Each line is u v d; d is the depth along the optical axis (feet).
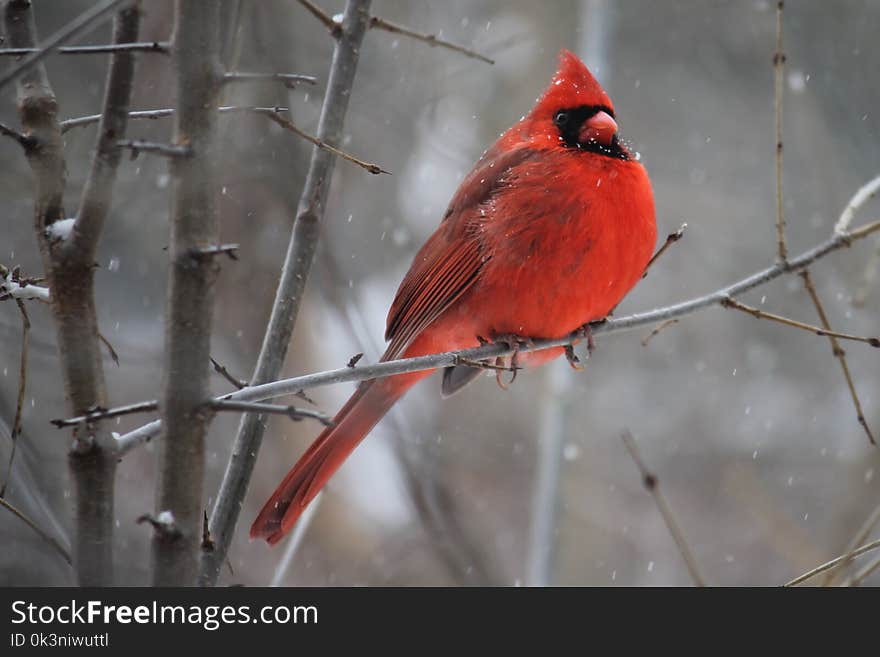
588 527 45.29
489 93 50.55
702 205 53.01
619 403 52.37
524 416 50.42
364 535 41.45
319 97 37.24
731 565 46.16
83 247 11.60
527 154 21.86
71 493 11.41
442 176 50.19
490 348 21.85
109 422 11.79
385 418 33.81
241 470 16.10
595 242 20.68
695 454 50.75
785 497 49.03
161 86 36.22
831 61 48.65
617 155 21.75
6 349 32.89
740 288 18.83
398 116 43.45
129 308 40.37
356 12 17.52
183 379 10.82
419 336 23.00
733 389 52.03
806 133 50.08
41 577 29.63
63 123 12.75
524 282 21.18
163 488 10.83
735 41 52.75
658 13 52.24
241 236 39.70
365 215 47.55
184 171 10.68
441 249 22.56
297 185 35.09
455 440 48.29
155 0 35.42
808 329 17.80
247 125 35.17
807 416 50.75
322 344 43.68
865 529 17.80
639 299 53.88
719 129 53.36
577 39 48.88
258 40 29.50
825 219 50.08
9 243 37.27
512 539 46.42
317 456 20.77
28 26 12.96
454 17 50.01
